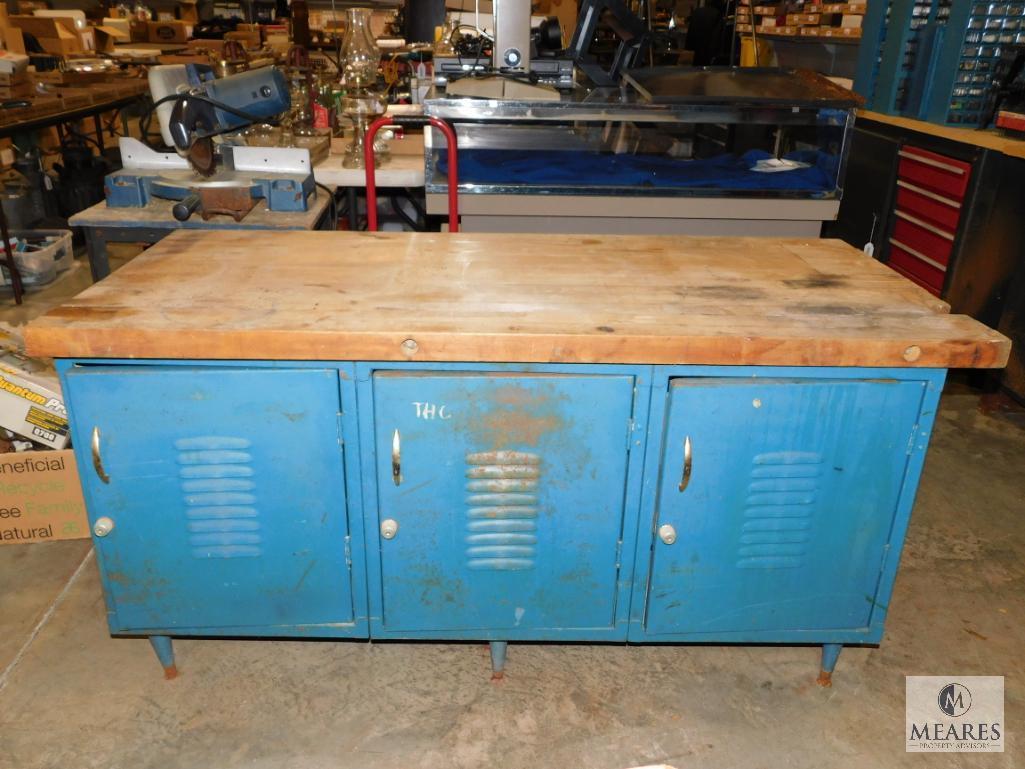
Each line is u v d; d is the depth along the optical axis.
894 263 3.42
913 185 3.25
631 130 2.96
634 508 1.49
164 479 1.43
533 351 1.32
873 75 3.55
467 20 3.88
